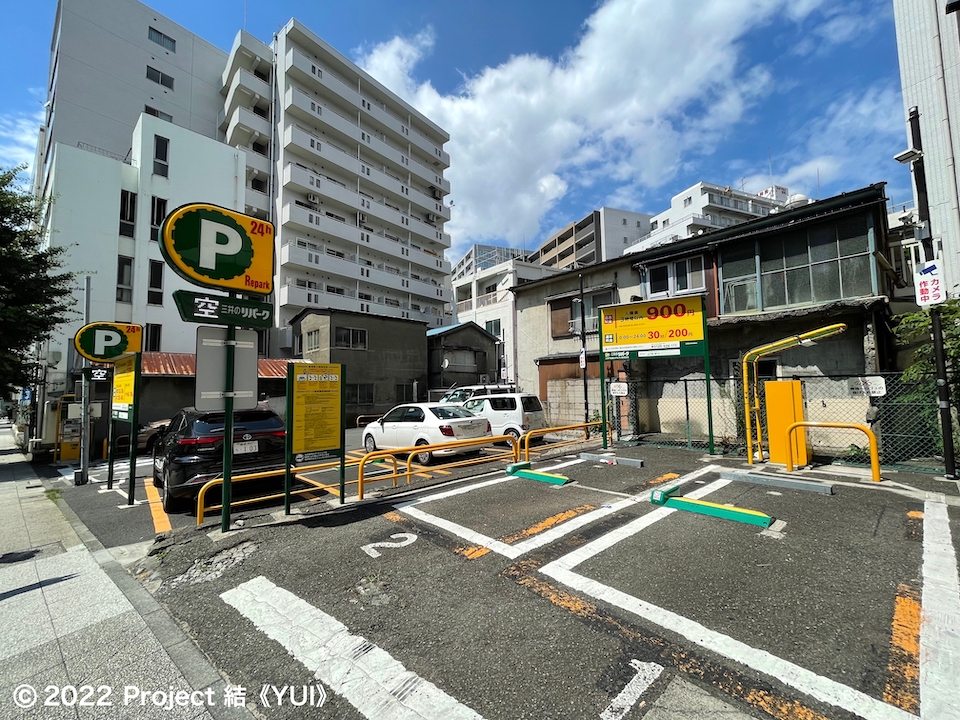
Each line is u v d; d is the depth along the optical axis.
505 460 8.66
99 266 19.33
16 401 21.94
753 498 5.30
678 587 3.11
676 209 49.78
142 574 3.77
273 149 31.09
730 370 11.05
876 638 2.45
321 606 3.03
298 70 31.27
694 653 2.37
